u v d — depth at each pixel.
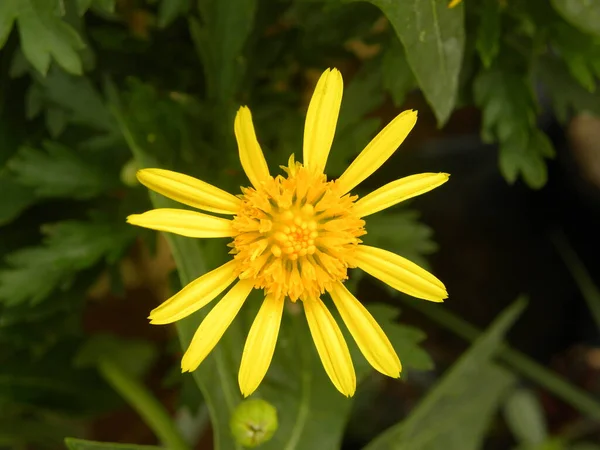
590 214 0.27
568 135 0.27
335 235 0.17
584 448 0.26
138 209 0.21
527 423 0.26
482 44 0.19
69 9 0.19
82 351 0.25
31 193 0.20
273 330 0.17
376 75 0.20
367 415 0.27
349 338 0.20
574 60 0.19
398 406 0.27
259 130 0.21
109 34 0.21
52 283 0.20
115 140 0.20
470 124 0.29
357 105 0.20
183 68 0.21
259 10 0.21
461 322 0.26
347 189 0.17
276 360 0.20
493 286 0.27
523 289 0.27
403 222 0.20
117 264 0.21
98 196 0.22
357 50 0.27
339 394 0.20
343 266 0.18
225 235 0.17
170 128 0.20
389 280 0.18
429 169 0.28
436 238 0.28
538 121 0.28
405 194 0.17
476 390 0.23
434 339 0.28
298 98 0.22
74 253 0.20
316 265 0.17
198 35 0.20
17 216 0.21
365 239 0.20
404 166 0.27
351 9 0.21
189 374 0.21
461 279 0.27
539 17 0.19
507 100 0.20
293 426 0.20
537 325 0.28
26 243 0.21
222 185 0.21
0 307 0.21
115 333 0.27
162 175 0.17
